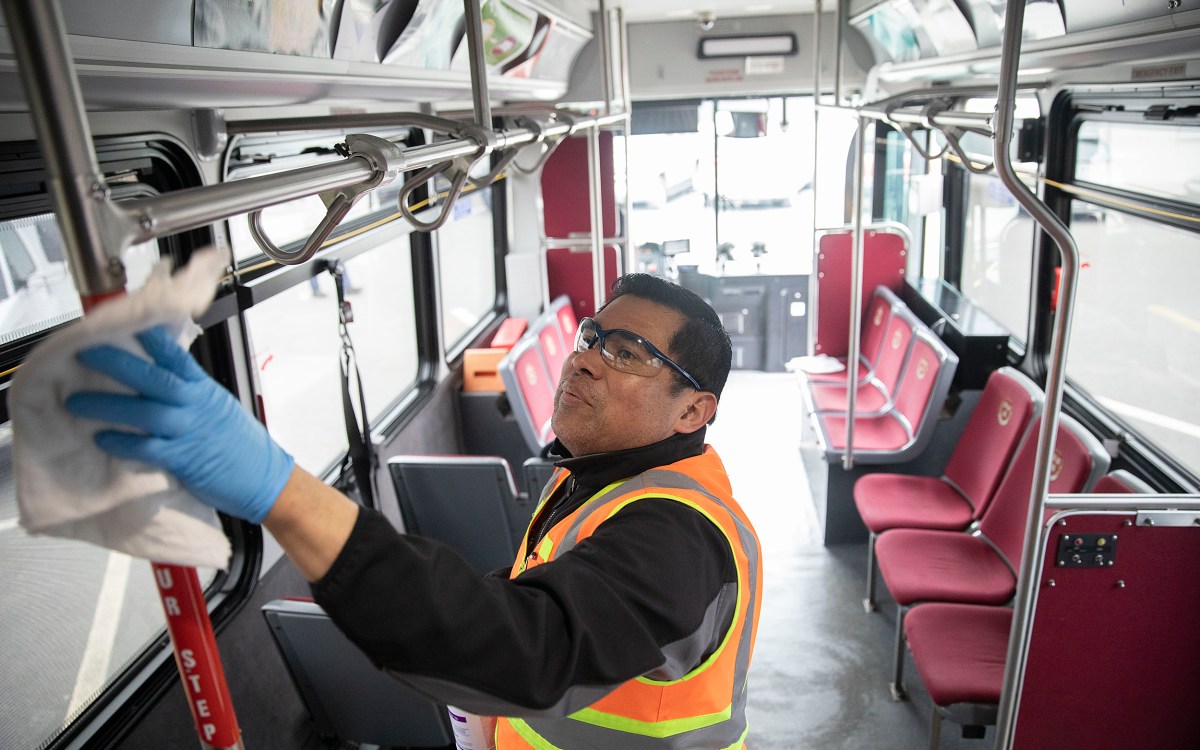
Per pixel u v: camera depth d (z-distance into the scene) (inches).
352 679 119.9
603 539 38.6
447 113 204.2
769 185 304.3
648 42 281.3
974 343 201.8
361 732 127.4
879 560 157.4
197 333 27.8
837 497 203.8
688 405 52.5
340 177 56.1
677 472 49.4
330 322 174.2
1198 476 132.6
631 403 50.9
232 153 116.7
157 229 33.6
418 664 28.1
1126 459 149.4
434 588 28.2
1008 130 81.4
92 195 30.1
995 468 164.2
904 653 151.6
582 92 262.5
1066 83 156.9
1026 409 158.4
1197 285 132.8
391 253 204.5
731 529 44.1
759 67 279.6
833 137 286.5
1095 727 108.1
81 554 96.3
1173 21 107.7
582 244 274.4
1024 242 201.0
